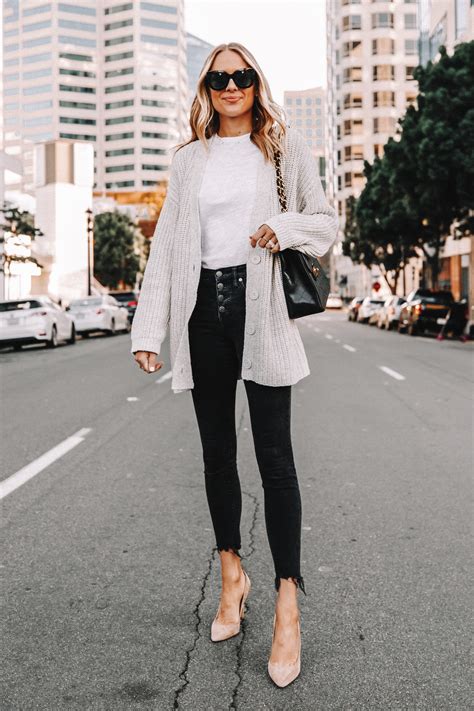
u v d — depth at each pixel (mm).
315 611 3012
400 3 90375
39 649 2650
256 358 2592
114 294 35781
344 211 93625
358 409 8836
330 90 119562
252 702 2273
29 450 6480
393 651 2637
